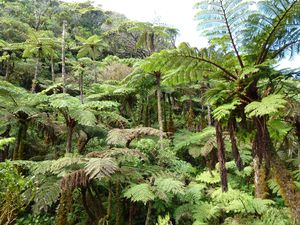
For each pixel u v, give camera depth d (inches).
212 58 145.3
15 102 291.0
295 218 126.1
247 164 335.0
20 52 564.1
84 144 304.5
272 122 147.9
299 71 134.6
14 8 765.3
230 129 144.0
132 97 414.6
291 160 299.3
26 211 271.0
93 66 499.2
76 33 805.9
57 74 614.2
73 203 275.4
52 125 304.8
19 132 293.3
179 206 253.8
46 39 448.8
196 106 515.2
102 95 390.3
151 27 373.1
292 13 130.2
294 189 129.2
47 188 202.8
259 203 203.6
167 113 478.0
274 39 138.8
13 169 104.4
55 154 319.0
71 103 257.8
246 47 144.9
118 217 239.6
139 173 239.5
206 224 217.6
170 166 291.3
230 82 146.2
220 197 224.4
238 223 198.8
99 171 186.9
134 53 681.6
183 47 144.2
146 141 269.1
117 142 233.0
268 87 139.8
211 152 345.7
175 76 149.9
